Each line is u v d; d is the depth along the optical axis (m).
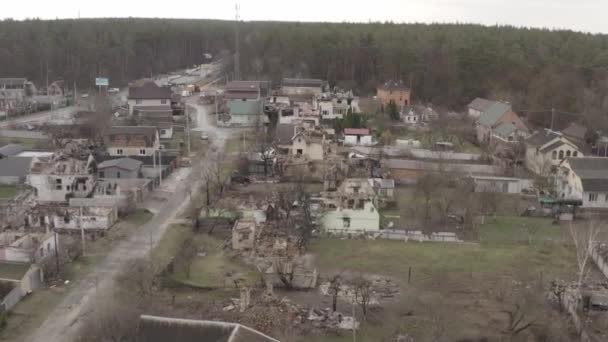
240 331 32.59
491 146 104.38
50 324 43.88
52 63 171.00
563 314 47.09
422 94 150.88
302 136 89.31
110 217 64.69
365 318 45.47
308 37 176.00
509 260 57.84
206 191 74.38
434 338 42.59
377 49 166.75
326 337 42.91
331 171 82.88
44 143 101.81
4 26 189.38
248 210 67.81
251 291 49.50
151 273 51.81
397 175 83.88
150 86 129.12
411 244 62.03
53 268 52.31
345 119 112.00
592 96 127.00
